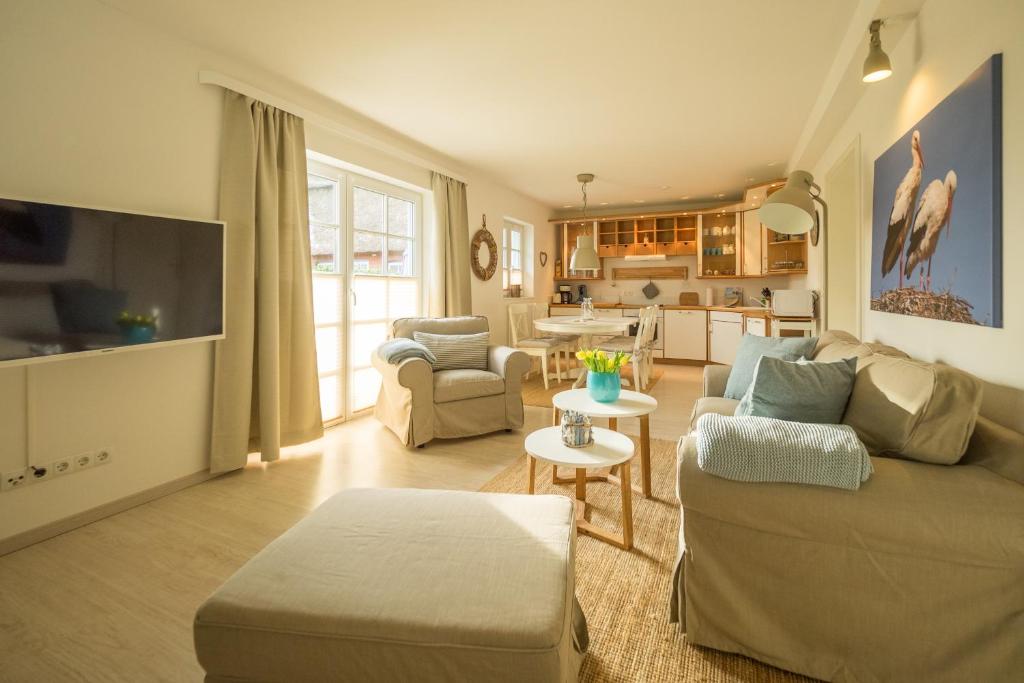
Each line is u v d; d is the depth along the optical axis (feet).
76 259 6.76
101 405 7.70
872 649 4.23
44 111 6.92
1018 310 4.73
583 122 12.78
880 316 8.78
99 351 7.02
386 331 14.48
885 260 8.30
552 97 11.17
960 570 3.97
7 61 6.57
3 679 4.52
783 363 5.94
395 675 3.20
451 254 16.29
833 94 9.66
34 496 6.98
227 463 9.32
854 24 7.97
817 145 12.96
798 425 4.63
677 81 10.39
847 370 5.84
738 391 8.91
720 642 4.77
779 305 15.98
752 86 10.63
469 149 15.07
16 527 6.80
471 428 11.63
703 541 4.74
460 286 16.85
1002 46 4.94
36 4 6.82
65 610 5.49
